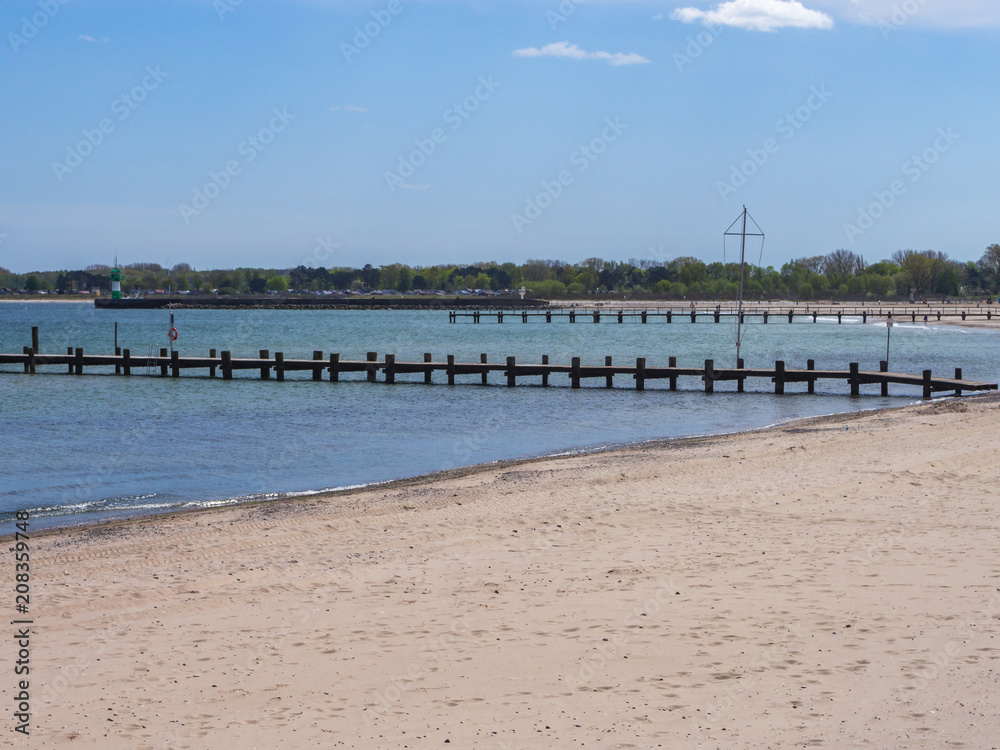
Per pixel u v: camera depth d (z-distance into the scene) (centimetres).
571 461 1881
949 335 8225
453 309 17250
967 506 1297
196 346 7262
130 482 1892
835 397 3466
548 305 17375
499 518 1311
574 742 593
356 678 715
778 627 801
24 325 11194
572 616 851
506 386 3953
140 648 795
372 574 1025
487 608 884
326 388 3916
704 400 3406
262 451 2272
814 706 637
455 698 672
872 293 17462
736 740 588
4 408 3212
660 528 1223
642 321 11088
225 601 933
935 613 825
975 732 589
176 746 602
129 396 3609
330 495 1639
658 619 834
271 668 741
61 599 950
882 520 1224
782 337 8100
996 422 2120
